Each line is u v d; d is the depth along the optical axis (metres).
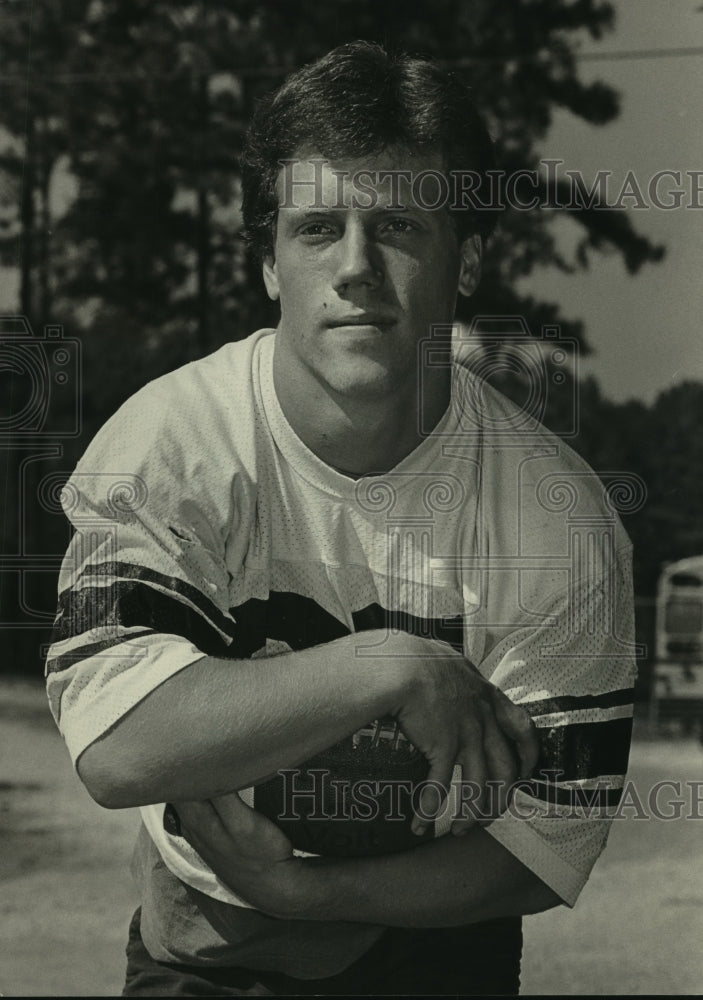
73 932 2.15
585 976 1.98
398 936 1.34
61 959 2.02
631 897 2.36
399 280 1.19
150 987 1.38
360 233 1.18
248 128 1.35
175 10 4.72
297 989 1.34
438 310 1.24
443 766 1.20
